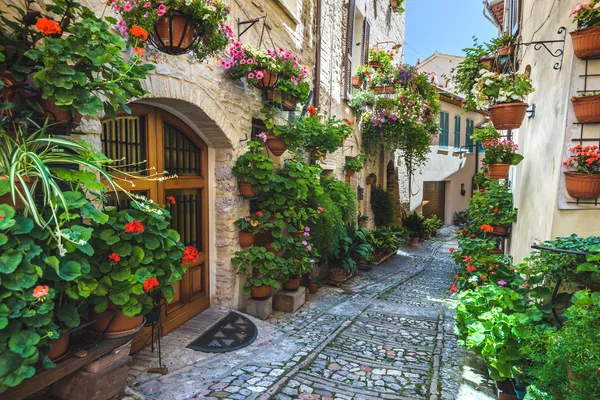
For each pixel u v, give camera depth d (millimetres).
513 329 2576
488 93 3848
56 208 1596
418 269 8867
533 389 2186
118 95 1990
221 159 4266
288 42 5500
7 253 1479
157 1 2502
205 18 2719
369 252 7484
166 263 2266
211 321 3949
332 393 2752
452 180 16734
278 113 5215
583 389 1852
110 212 2133
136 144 3275
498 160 4820
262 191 4660
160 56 3014
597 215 2975
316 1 6445
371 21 9891
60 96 1757
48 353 1827
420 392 2828
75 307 1846
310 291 5977
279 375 2965
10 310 1472
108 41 1893
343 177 8281
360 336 4074
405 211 13305
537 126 3984
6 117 1739
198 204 4156
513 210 5156
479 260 4008
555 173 3205
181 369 2992
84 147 1948
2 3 1920
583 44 2842
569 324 2209
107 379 2113
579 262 2646
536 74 4207
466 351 3684
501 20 8320
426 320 4746
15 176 1604
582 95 2939
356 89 9070
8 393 1612
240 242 4484
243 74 3953
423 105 9344
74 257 1784
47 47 1703
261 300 4508
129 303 2066
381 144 10312
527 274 3031
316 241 5727
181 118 3746
